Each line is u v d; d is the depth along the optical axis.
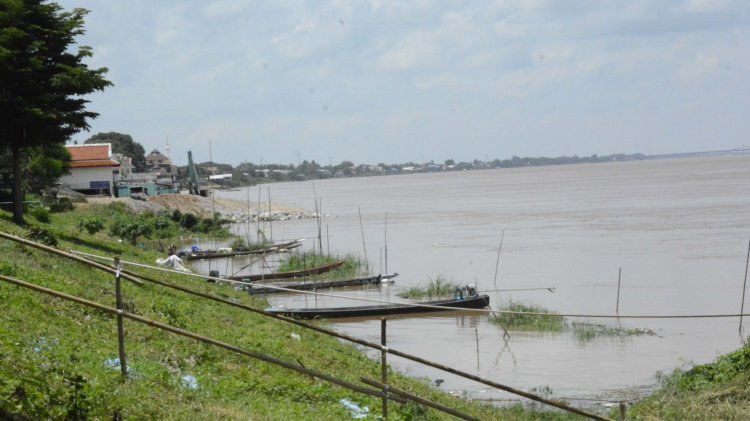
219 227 80.31
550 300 40.84
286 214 107.38
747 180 158.62
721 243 60.31
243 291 38.53
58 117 31.28
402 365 27.33
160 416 10.80
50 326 13.95
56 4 31.78
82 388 9.84
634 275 47.47
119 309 11.95
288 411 12.88
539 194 147.50
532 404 21.89
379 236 78.06
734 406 18.70
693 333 32.78
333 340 24.97
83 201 73.00
